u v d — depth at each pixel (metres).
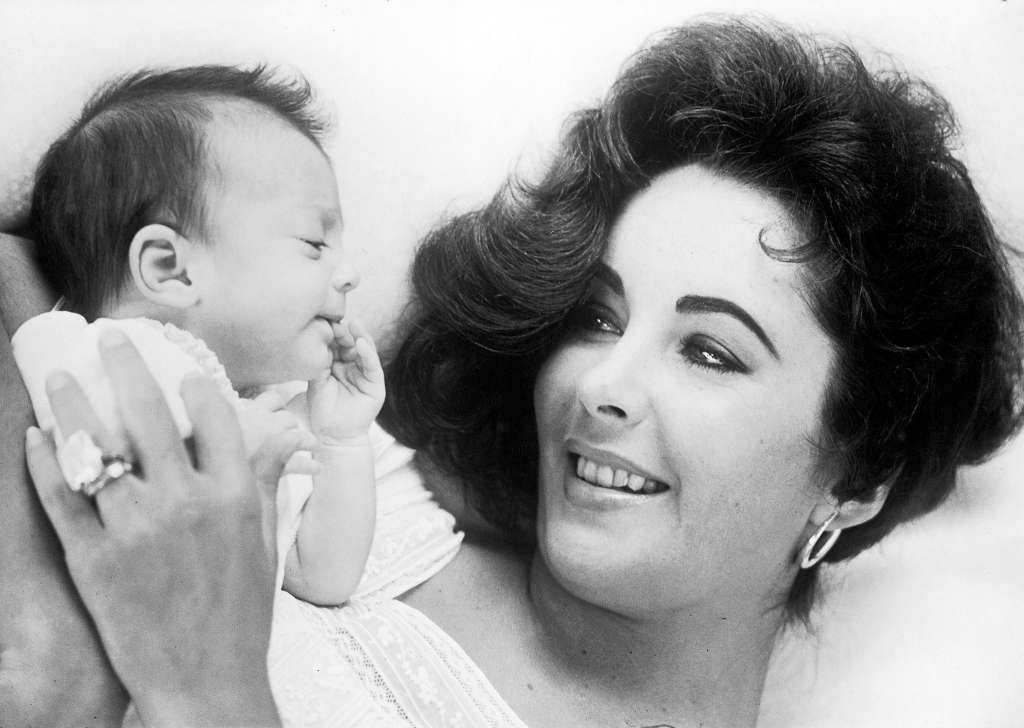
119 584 1.28
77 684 1.30
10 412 1.34
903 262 1.44
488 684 1.48
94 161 1.43
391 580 1.54
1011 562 1.61
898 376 1.46
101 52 1.62
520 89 1.63
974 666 1.62
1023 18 1.60
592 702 1.54
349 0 1.68
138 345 1.34
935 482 1.58
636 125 1.49
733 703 1.59
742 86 1.46
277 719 1.31
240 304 1.44
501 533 1.61
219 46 1.65
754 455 1.45
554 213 1.51
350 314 1.61
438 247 1.60
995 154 1.60
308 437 1.38
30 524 1.32
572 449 1.50
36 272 1.46
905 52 1.62
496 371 1.58
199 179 1.43
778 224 1.43
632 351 1.46
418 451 1.62
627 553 1.48
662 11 1.63
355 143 1.62
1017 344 1.55
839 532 1.57
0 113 1.59
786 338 1.43
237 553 1.30
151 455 1.26
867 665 1.62
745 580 1.53
